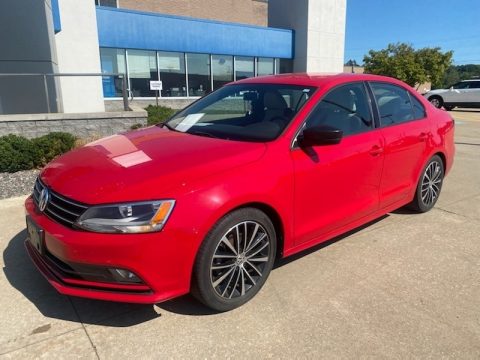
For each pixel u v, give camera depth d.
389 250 3.94
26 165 6.45
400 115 4.34
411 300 3.10
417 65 37.91
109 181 2.64
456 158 8.50
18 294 3.09
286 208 3.09
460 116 19.73
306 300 3.07
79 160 3.08
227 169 2.80
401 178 4.29
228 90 4.18
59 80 11.27
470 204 5.37
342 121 3.64
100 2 28.38
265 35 23.12
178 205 2.54
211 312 2.91
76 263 2.52
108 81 18.42
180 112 4.28
